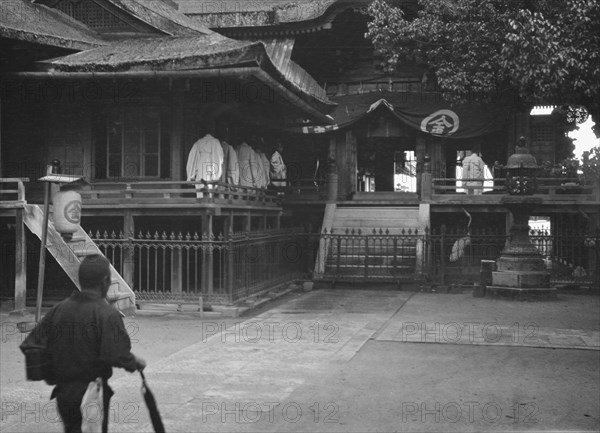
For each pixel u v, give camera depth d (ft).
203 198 45.19
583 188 62.80
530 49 39.58
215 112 51.70
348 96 80.94
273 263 54.49
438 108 78.07
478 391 23.82
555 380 25.39
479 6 55.93
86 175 52.85
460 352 30.50
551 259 57.21
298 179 77.25
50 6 58.23
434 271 58.49
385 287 58.08
